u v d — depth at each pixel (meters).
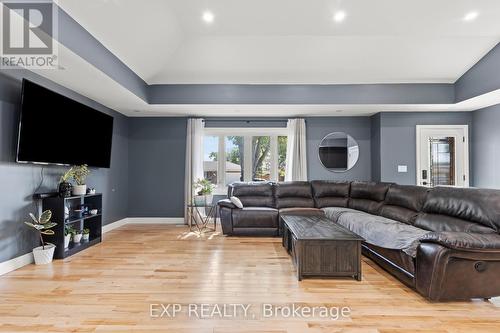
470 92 4.57
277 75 4.79
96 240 4.32
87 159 4.28
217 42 4.07
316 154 6.11
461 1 3.14
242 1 3.20
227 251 3.95
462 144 5.56
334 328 2.06
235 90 4.99
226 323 2.11
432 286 2.37
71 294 2.57
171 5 3.26
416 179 5.57
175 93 4.97
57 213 3.58
